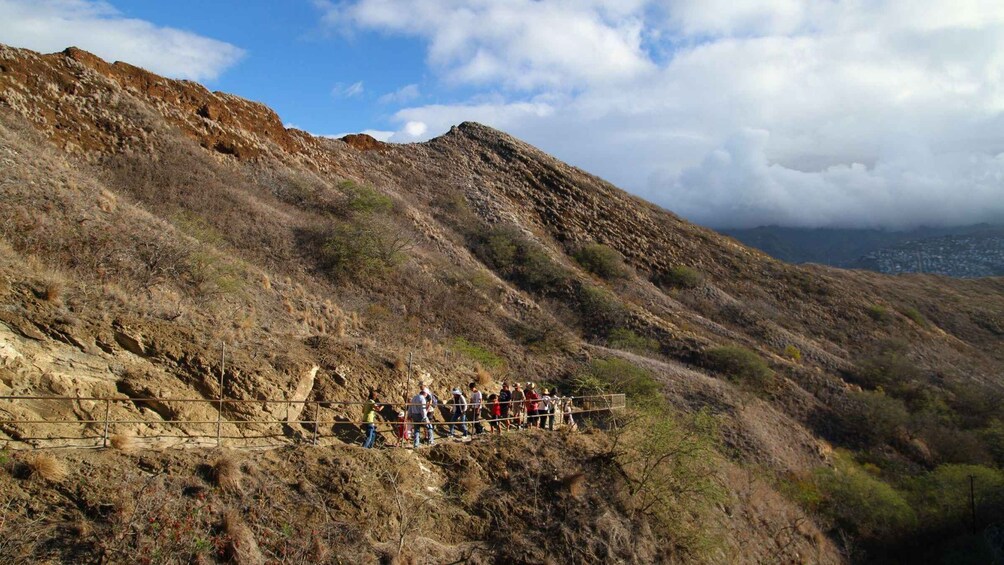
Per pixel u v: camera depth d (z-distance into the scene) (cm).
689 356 3419
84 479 902
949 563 2328
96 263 1417
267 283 1919
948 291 7212
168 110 3003
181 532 910
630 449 1608
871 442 3216
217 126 3177
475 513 1276
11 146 1758
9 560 783
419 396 1388
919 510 2634
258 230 2442
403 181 4597
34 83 2419
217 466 1027
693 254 5494
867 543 2392
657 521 1493
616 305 3759
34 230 1407
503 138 6200
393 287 2631
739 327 4416
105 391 1070
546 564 1217
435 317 2598
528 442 1519
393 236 2977
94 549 841
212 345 1293
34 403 978
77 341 1097
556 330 3041
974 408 3794
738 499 2036
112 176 2259
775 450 2692
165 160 2583
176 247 1692
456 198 4584
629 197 6475
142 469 966
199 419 1147
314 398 1389
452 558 1153
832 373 4031
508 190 5156
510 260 3956
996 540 2366
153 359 1181
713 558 1559
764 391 3319
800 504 2416
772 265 5781
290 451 1158
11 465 866
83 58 2823
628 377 2644
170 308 1376
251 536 966
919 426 3347
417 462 1305
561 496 1402
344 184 3575
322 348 1564
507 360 2533
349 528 1069
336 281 2422
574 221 5128
